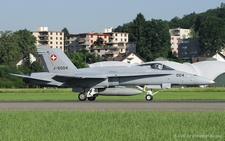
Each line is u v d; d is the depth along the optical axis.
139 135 46.41
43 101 105.88
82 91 110.12
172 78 109.44
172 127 51.75
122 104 89.62
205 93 152.25
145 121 57.47
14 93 164.50
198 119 58.03
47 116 64.19
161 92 163.88
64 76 106.50
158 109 75.94
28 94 153.62
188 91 172.50
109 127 52.44
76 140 44.22
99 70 112.62
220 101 99.62
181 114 63.78
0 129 52.81
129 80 110.25
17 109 79.25
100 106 84.56
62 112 69.19
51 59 114.88
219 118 59.16
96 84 109.25
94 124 55.41
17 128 53.34
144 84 110.62
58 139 45.03
